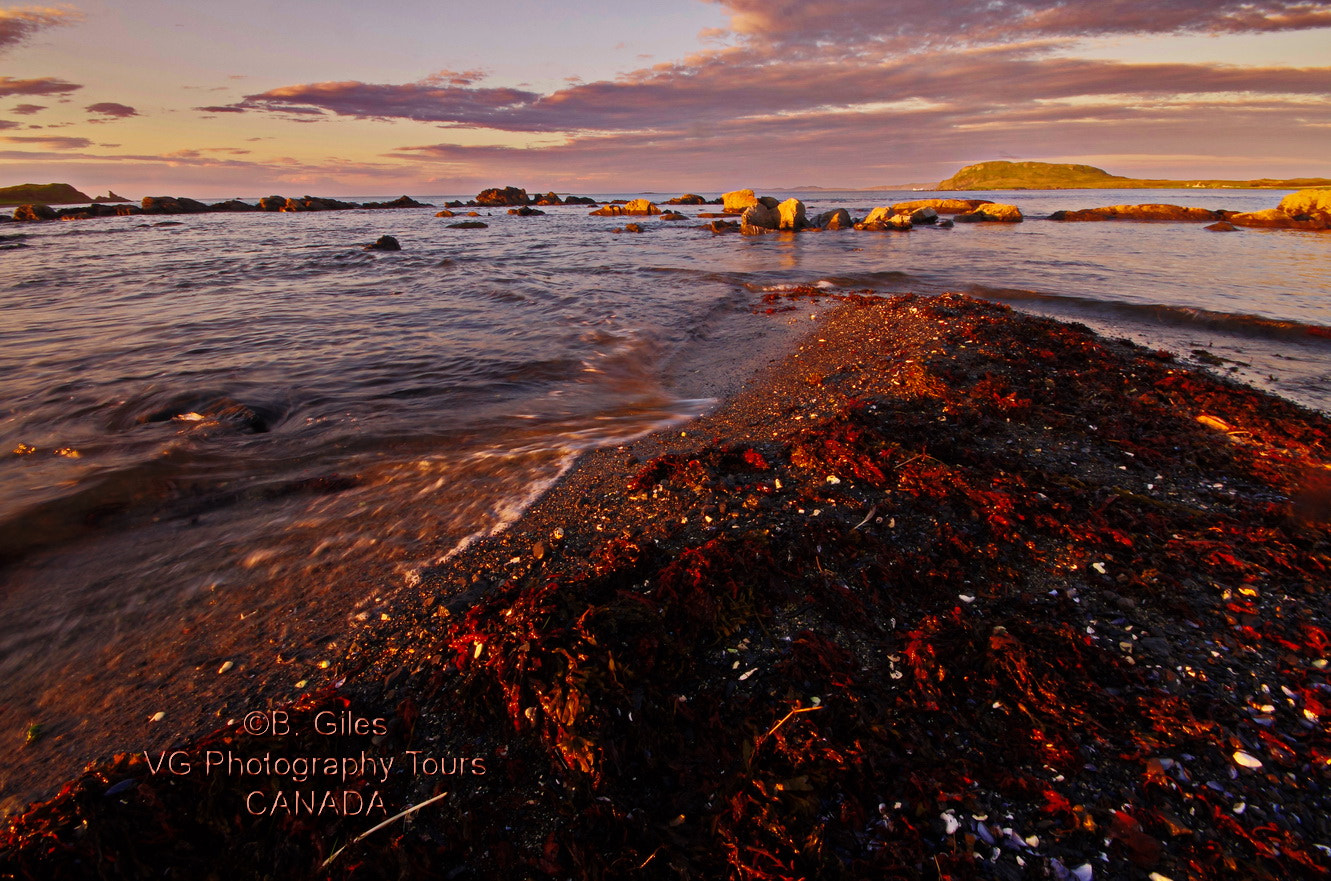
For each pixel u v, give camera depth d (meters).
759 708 2.97
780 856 2.31
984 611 3.61
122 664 3.53
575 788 2.58
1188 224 42.19
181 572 4.38
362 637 3.64
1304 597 3.70
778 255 25.39
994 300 15.14
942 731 2.86
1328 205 36.22
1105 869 2.26
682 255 25.83
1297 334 11.12
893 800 2.54
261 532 4.91
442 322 12.66
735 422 7.14
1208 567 3.97
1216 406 7.04
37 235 40.22
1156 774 2.59
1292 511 4.71
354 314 13.47
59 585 4.25
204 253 27.53
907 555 4.07
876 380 8.04
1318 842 2.31
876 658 3.29
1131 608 3.61
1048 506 4.58
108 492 5.47
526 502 5.26
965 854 2.30
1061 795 2.52
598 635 3.13
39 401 7.80
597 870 2.29
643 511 4.88
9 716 3.17
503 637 3.18
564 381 9.03
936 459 5.19
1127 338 11.16
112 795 2.49
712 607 3.51
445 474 5.90
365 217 63.91
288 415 7.55
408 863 2.32
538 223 51.19
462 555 4.47
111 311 13.84
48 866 2.24
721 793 2.57
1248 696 2.98
